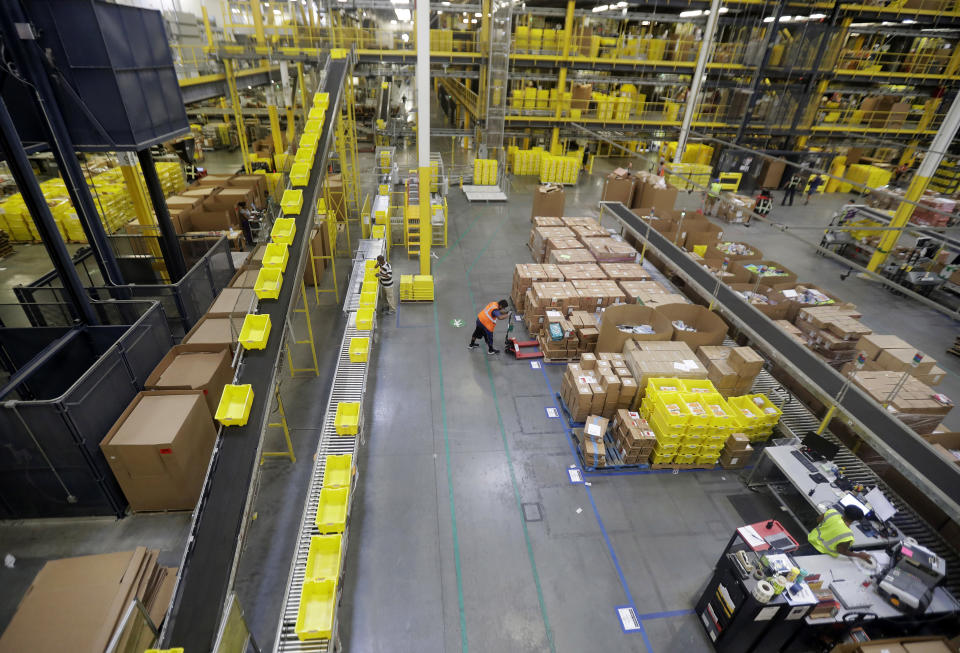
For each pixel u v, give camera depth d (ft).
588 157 86.99
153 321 25.75
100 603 15.80
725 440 25.35
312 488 20.36
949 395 33.47
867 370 29.04
